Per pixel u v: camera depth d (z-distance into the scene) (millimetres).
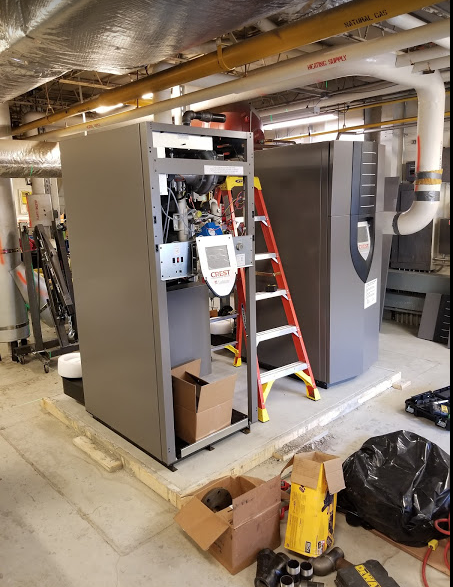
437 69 3547
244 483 2002
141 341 2307
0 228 4195
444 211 4973
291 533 1838
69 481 2398
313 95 5812
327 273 3047
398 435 2268
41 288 4551
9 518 2123
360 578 1633
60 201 8391
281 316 3412
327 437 2727
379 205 3316
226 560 1797
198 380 2557
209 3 1708
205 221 2496
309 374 3053
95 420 2889
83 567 1827
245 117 4457
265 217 2945
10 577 1786
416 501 1909
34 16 1794
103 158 2291
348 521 2051
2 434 2910
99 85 5328
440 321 4492
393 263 5066
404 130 5777
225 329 4004
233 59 2590
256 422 2750
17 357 4320
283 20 3160
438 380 3561
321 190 2980
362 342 3348
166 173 2092
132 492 2295
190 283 2953
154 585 1734
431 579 1729
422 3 1816
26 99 6516
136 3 1662
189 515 1841
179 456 2326
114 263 2383
